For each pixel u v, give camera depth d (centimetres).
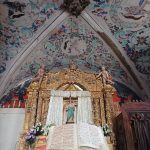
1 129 696
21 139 574
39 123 597
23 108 752
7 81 827
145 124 578
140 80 853
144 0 720
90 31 827
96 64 900
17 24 778
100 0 750
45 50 855
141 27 796
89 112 640
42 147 547
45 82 706
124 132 564
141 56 842
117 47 841
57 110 637
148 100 830
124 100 845
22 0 723
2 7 725
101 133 550
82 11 778
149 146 548
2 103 802
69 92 681
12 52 820
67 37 842
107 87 699
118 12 773
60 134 513
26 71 869
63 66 907
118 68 882
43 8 764
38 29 805
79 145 478
